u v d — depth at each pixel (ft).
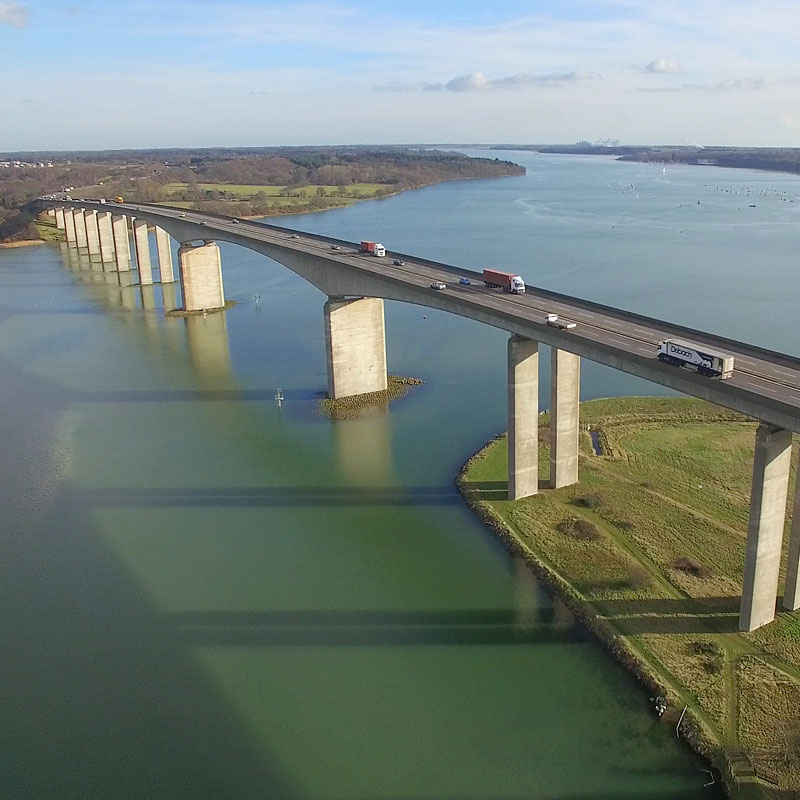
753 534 124.26
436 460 208.64
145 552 166.61
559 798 103.65
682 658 125.39
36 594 152.05
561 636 135.44
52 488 197.57
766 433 119.14
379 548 165.78
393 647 134.41
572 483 186.50
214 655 133.59
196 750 113.29
